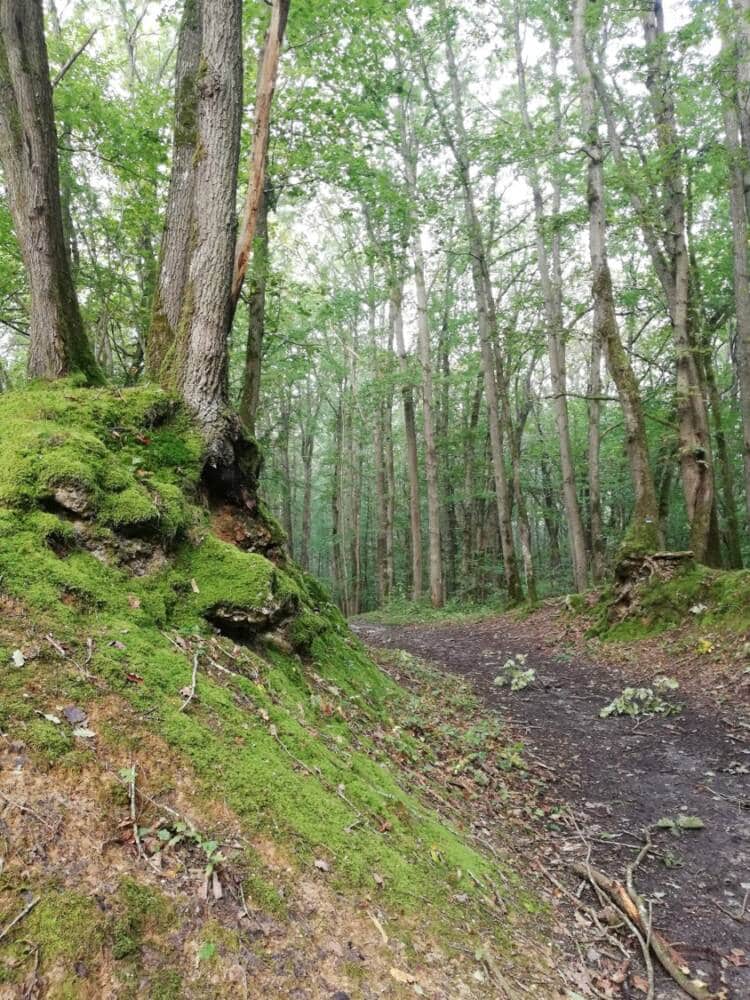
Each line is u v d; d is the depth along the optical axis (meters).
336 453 32.44
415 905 2.96
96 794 2.52
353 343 28.83
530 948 3.19
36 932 1.97
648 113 13.45
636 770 6.09
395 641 15.22
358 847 3.08
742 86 10.40
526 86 18.41
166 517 4.48
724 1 10.72
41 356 5.93
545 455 26.64
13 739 2.51
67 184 12.08
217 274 5.78
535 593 16.34
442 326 26.31
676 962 3.30
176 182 6.59
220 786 2.86
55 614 3.26
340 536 32.66
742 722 6.94
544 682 9.73
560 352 17.91
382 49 11.05
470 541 25.84
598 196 12.32
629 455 12.28
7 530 3.60
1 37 5.77
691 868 4.30
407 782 4.50
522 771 5.95
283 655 4.89
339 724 4.56
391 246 13.87
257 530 6.06
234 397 17.31
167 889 2.34
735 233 12.38
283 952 2.36
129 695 3.05
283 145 11.42
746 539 22.23
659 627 10.55
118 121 10.97
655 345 18.77
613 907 3.79
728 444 21.27
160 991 2.03
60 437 4.38
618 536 28.69
